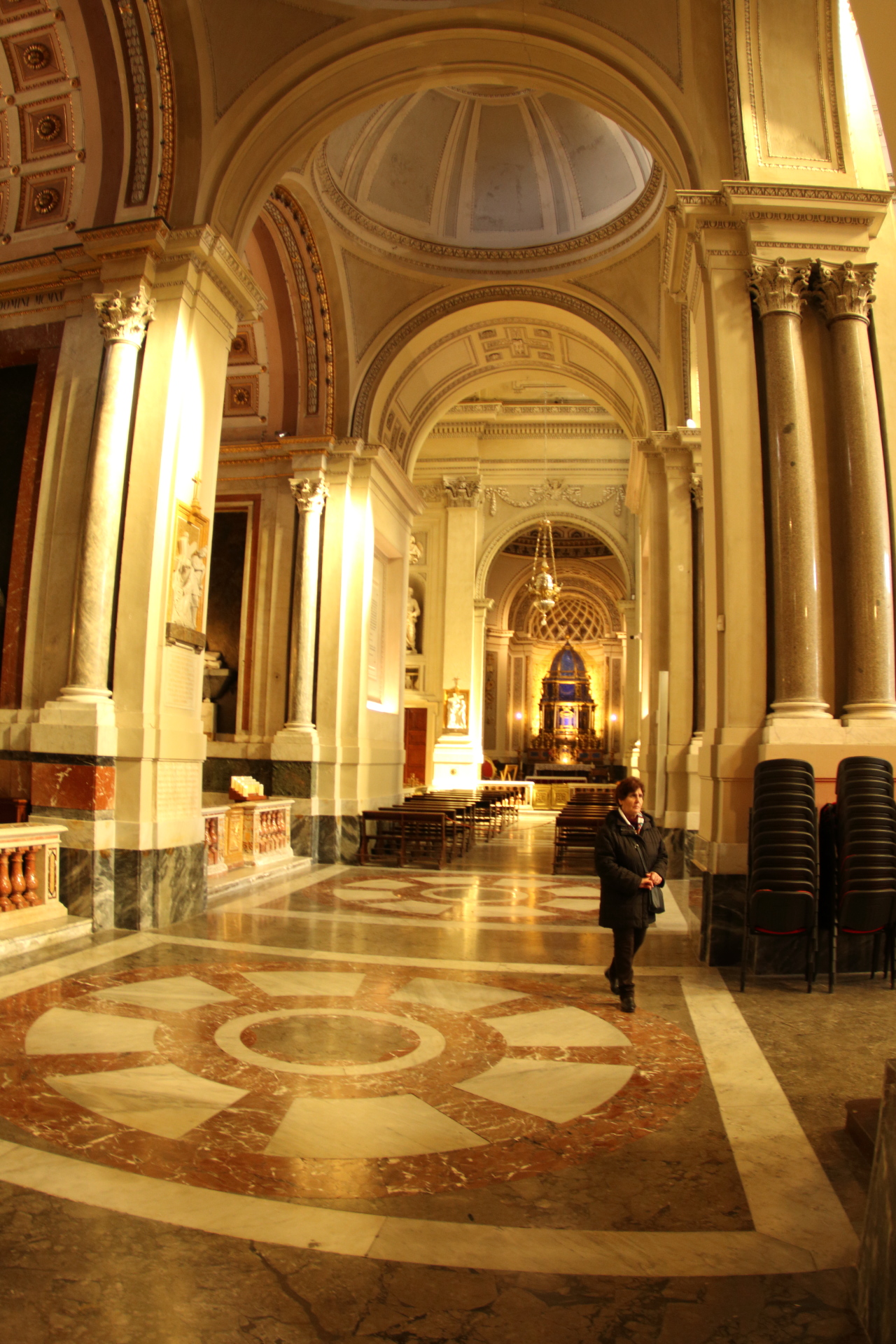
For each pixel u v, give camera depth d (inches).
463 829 619.5
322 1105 150.1
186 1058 171.8
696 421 511.2
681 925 336.2
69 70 354.6
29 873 292.0
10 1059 169.0
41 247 361.4
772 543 290.4
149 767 314.0
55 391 352.5
